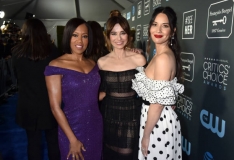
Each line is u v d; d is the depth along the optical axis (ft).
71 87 4.78
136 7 15.88
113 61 5.78
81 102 4.93
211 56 6.05
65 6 30.48
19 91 6.15
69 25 4.83
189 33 7.35
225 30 5.41
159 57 4.35
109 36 5.71
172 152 4.87
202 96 6.56
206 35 6.30
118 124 5.62
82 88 4.86
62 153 5.21
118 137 5.66
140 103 5.41
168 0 9.39
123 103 5.58
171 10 4.61
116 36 5.57
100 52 6.75
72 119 4.97
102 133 5.64
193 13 7.07
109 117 5.71
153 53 11.35
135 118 5.59
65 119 4.83
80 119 4.98
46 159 8.44
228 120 5.33
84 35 4.93
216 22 5.80
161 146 4.75
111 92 5.67
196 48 6.88
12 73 19.36
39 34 5.70
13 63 6.04
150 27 4.74
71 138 4.90
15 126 11.83
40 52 5.71
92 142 5.31
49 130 6.41
